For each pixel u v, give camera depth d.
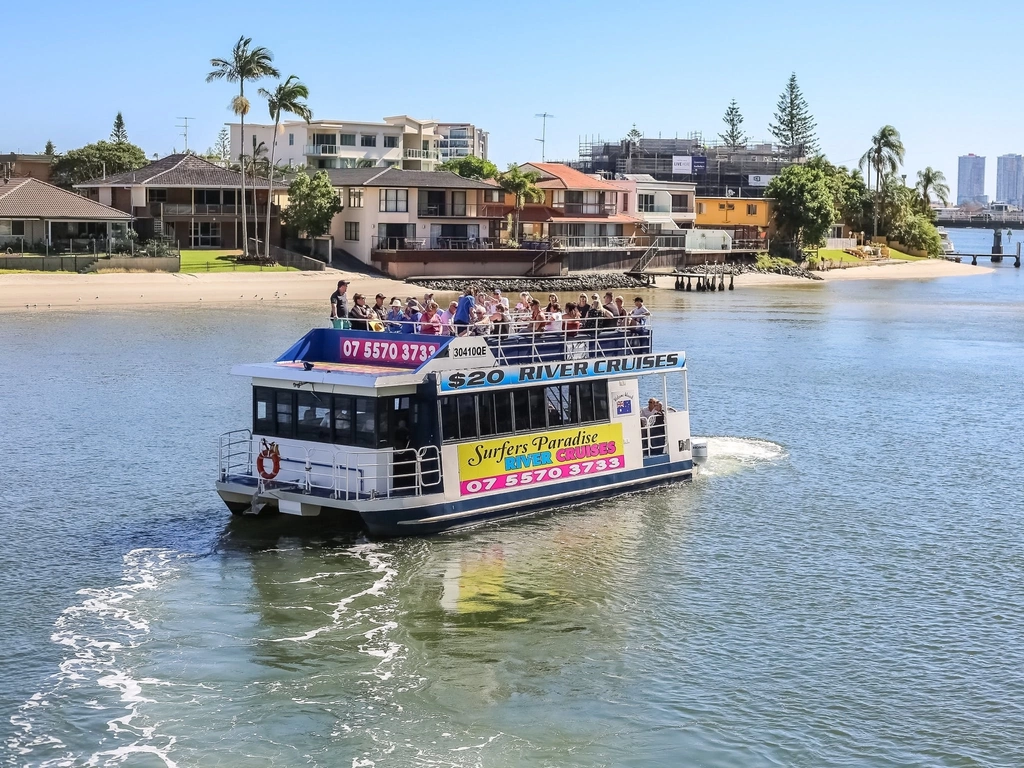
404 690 20.67
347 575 26.30
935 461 40.50
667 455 35.22
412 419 28.55
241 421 43.88
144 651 22.05
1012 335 88.94
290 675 21.16
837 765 18.55
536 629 23.62
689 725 19.72
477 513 29.66
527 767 18.20
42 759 18.08
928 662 22.50
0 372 55.59
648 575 27.11
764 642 23.31
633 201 147.62
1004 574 27.86
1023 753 19.03
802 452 41.44
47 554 27.58
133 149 152.88
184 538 28.86
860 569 28.03
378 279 112.44
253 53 113.88
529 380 30.27
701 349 73.44
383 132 167.25
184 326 78.19
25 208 102.69
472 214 122.94
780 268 156.62
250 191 121.19
